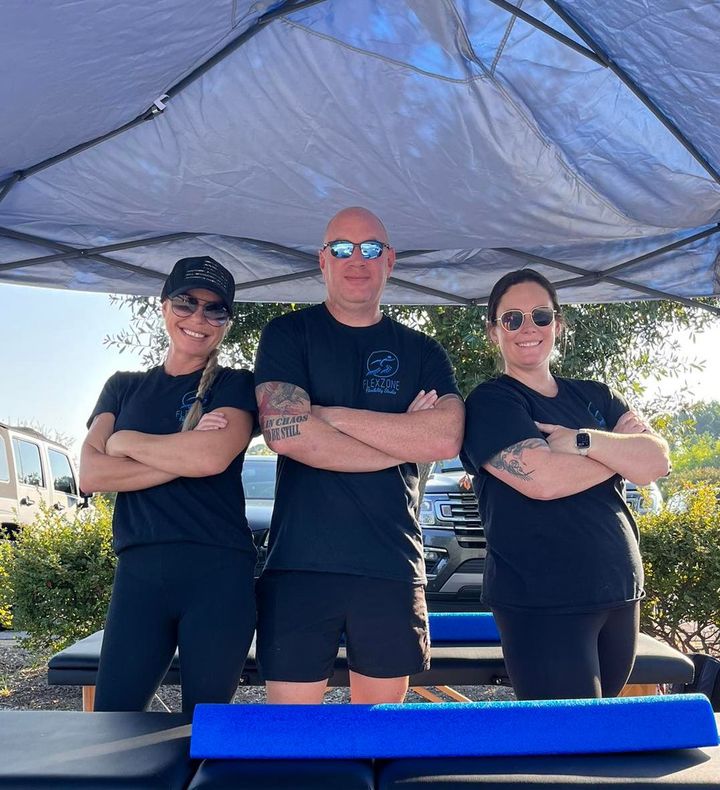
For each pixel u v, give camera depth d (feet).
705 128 9.14
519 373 9.05
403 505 8.55
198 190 10.91
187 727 7.04
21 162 9.63
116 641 7.94
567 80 8.98
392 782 6.00
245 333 25.35
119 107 8.56
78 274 13.78
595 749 6.56
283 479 8.77
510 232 12.42
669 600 18.94
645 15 7.52
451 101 9.25
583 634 7.73
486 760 6.43
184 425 8.66
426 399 8.97
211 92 8.98
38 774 5.90
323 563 8.10
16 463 36.50
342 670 11.19
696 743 6.63
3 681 20.12
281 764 6.30
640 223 11.68
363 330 9.15
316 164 10.33
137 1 6.38
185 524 8.10
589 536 8.02
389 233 12.73
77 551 19.49
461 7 8.14
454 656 11.86
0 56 6.62
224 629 7.86
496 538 8.29
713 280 13.80
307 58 8.63
